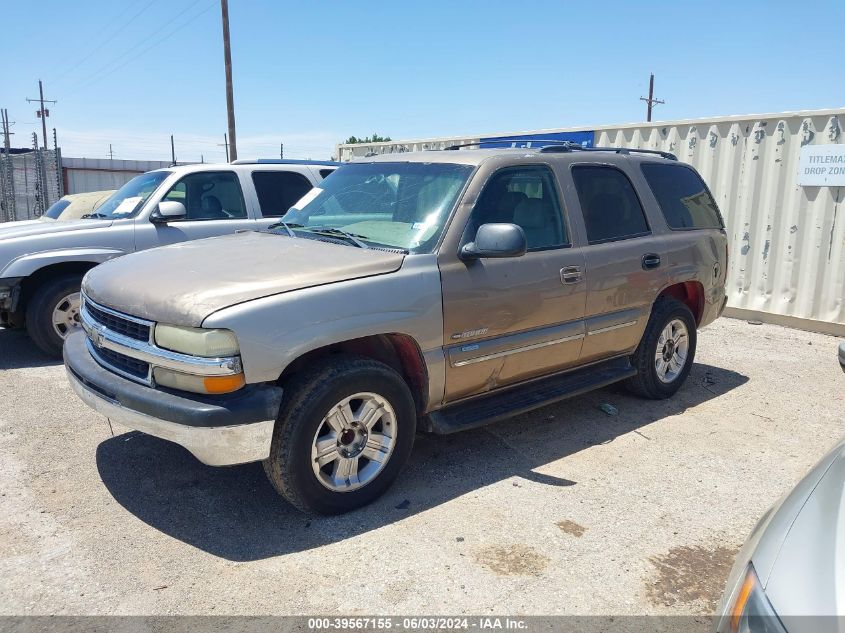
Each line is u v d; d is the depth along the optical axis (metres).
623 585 3.20
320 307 3.47
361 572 3.25
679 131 9.40
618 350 5.21
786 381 6.43
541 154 4.73
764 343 7.85
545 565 3.34
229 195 7.58
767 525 2.22
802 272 8.39
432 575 3.23
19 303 6.59
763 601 1.86
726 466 4.52
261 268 3.69
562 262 4.57
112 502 3.88
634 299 5.14
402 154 5.02
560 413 5.46
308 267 3.69
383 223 4.36
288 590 3.11
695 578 3.27
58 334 6.66
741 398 5.92
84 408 5.37
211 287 3.44
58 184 18.50
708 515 3.87
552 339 4.58
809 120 8.09
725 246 6.15
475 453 4.65
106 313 3.71
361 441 3.77
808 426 5.28
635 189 5.34
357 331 3.57
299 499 3.55
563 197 4.75
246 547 3.45
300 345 3.38
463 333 4.05
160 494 3.98
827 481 2.25
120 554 3.37
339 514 3.75
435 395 4.04
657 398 5.76
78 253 6.61
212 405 3.24
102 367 3.78
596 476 4.32
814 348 7.64
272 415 3.32
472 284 4.06
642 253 5.18
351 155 15.35
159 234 7.02
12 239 6.45
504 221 4.34
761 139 8.57
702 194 6.07
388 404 3.79
